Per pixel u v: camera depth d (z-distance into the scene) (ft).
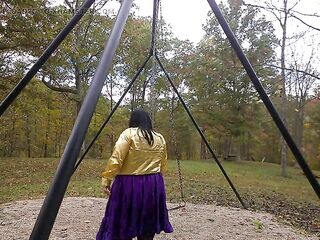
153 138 9.48
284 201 27.66
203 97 60.70
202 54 49.06
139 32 62.44
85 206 17.04
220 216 16.21
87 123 3.47
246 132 66.28
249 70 5.79
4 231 12.47
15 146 87.86
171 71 61.26
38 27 36.96
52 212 3.00
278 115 5.58
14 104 47.06
